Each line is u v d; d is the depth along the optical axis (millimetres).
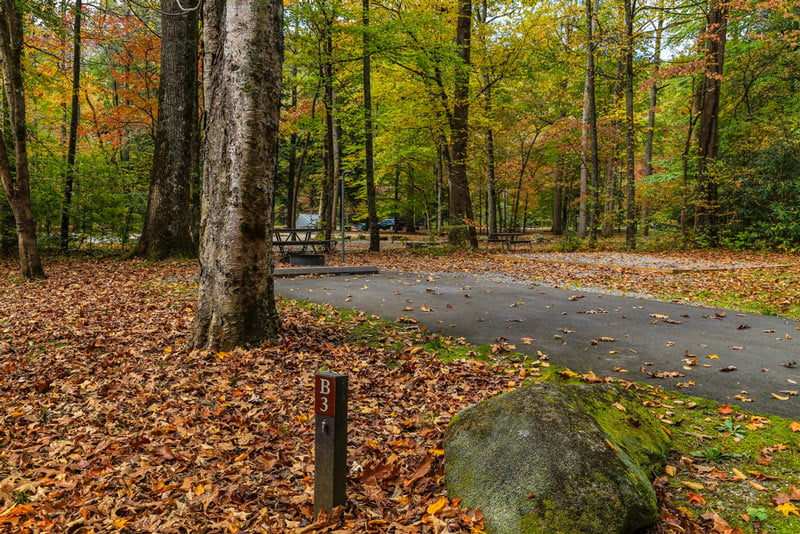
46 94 20062
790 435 3543
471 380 4848
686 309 7574
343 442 2645
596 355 5449
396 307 7910
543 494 2516
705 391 4402
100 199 16828
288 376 4992
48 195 15734
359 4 17562
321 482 2666
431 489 2986
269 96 5586
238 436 3797
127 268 12578
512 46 19359
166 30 13930
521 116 25750
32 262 10836
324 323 6969
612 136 22312
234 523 2721
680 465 3195
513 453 2783
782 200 18094
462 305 8008
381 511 2775
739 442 3475
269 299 6020
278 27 5586
